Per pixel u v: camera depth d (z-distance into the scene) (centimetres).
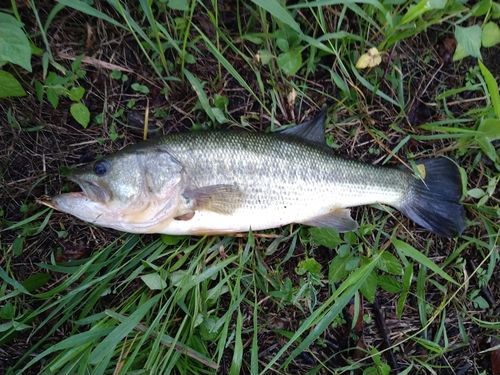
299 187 34
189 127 36
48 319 32
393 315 39
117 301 35
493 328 38
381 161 39
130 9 34
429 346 37
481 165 39
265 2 32
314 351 38
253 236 36
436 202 38
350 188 36
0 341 32
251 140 33
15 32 27
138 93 35
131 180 31
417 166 37
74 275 32
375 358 35
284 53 34
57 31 34
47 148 34
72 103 34
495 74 40
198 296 34
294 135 35
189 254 36
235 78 36
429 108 39
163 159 32
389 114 39
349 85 38
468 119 38
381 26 37
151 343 34
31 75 33
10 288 34
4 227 33
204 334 34
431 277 39
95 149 35
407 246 36
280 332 36
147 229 33
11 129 33
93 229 35
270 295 36
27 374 34
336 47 36
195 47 35
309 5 33
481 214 39
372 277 35
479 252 39
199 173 32
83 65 34
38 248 34
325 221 36
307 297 36
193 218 33
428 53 39
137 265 36
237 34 36
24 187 34
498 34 35
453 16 38
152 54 35
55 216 34
